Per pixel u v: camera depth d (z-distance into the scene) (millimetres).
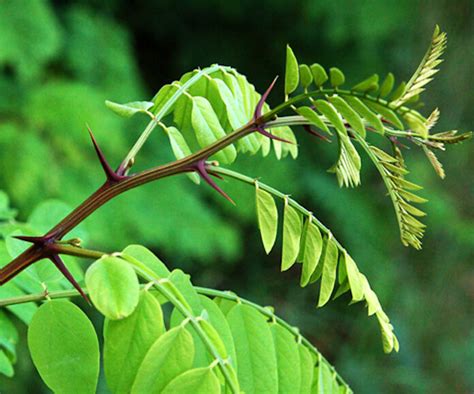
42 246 764
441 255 5555
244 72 6039
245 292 5586
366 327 5391
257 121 803
